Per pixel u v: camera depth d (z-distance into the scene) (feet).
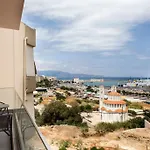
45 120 80.23
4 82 22.20
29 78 26.43
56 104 85.46
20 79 24.47
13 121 14.70
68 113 84.89
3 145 12.31
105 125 87.56
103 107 105.91
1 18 14.73
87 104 120.16
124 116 101.65
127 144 69.72
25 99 24.93
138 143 70.08
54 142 64.80
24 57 25.30
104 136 79.25
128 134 78.64
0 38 21.86
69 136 73.15
